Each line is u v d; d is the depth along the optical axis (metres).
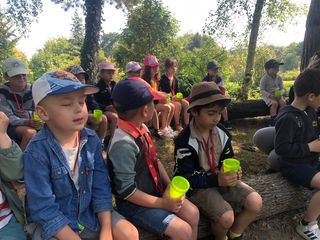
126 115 2.19
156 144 5.10
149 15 18.91
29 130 3.67
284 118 2.93
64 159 1.92
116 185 2.17
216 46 15.72
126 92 2.13
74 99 1.87
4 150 1.82
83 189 2.01
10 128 3.79
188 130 2.53
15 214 1.99
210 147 2.54
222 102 2.39
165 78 6.07
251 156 4.63
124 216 2.28
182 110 5.99
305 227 2.87
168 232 2.07
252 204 2.42
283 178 3.22
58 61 29.62
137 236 2.02
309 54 6.62
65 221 1.86
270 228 2.97
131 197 2.15
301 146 2.90
